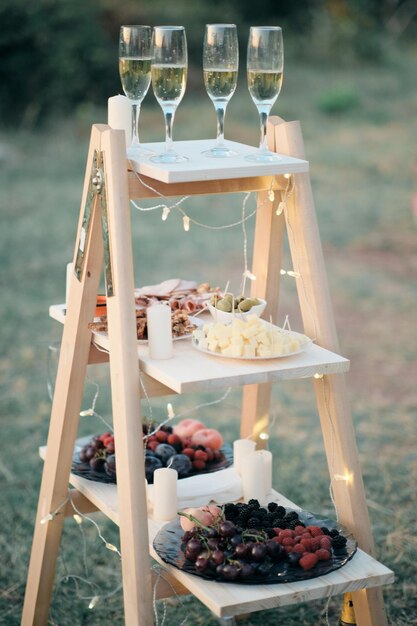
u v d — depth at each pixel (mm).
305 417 4664
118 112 2527
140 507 2299
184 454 2934
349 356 5586
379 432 4484
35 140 11844
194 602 3203
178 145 2631
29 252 7582
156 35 2352
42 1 12547
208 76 2389
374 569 2291
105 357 2625
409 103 14109
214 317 2645
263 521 2438
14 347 5594
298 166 2363
